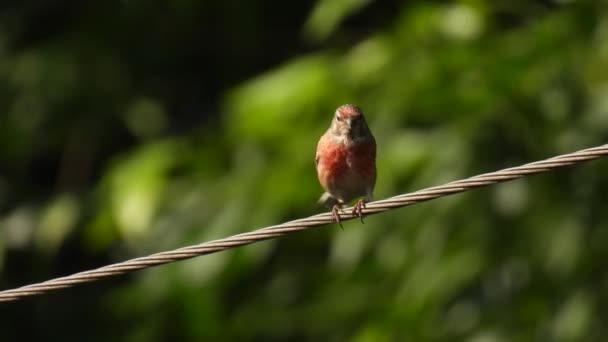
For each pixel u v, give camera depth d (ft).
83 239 59.21
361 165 37.22
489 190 48.75
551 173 48.65
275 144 49.65
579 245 47.83
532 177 48.70
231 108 52.42
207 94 59.88
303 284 53.11
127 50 59.00
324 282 52.39
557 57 48.78
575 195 48.44
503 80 48.24
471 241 48.70
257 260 49.93
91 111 58.39
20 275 60.29
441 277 48.34
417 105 48.67
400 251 48.98
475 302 49.29
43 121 58.39
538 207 48.57
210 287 50.70
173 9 57.57
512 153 48.19
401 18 51.65
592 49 48.75
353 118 36.99
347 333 51.57
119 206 49.42
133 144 60.29
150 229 50.98
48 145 59.36
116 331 59.06
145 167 50.39
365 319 50.62
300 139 48.67
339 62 49.52
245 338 52.95
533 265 48.47
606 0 49.24
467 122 48.26
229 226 49.24
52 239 55.31
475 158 47.91
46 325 60.59
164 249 50.42
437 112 48.88
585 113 47.93
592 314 47.55
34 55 58.80
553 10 51.01
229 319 52.65
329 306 51.55
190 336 52.31
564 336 47.70
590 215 48.14
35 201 59.11
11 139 58.39
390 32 50.06
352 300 51.01
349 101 48.88
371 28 57.82
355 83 49.01
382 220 48.98
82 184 59.47
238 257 49.85
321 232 52.21
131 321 58.13
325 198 38.50
